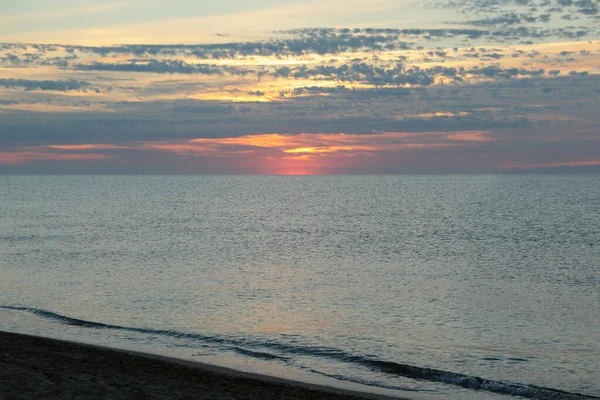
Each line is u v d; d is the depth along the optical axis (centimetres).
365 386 1822
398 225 8569
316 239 6769
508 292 3566
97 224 8281
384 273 4328
